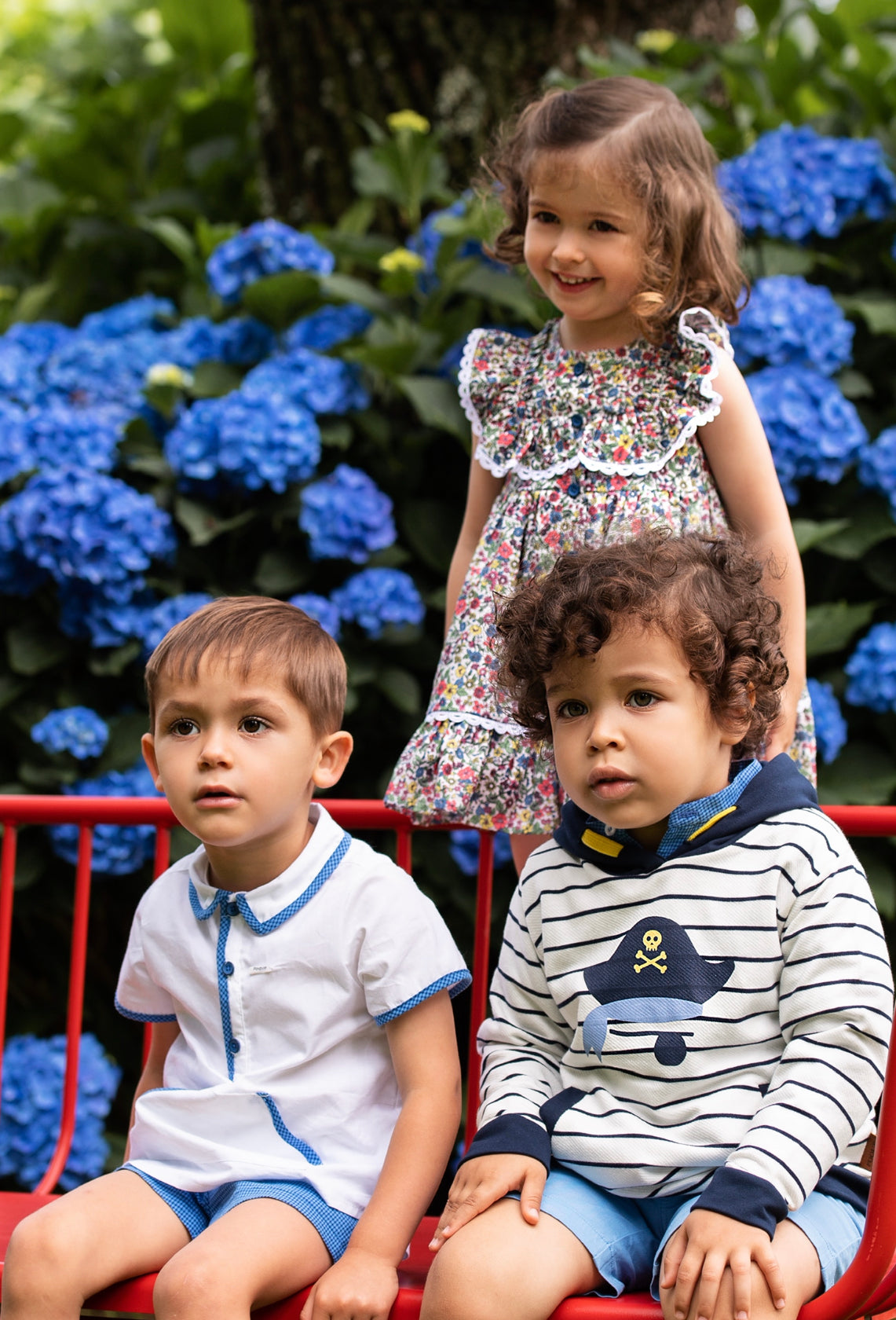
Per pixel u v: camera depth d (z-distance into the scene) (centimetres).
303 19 380
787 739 189
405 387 303
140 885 313
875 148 321
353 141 386
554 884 161
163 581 315
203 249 364
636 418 195
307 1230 149
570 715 155
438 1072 160
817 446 290
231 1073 163
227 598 176
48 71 695
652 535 167
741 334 301
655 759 150
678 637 151
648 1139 145
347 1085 161
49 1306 143
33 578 305
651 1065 148
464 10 376
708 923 151
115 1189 155
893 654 283
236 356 338
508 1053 159
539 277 196
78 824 201
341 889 166
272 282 321
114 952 319
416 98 381
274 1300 146
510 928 167
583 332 201
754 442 195
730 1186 134
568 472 196
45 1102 279
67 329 381
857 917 148
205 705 161
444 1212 144
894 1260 135
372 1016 163
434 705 199
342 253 352
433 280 335
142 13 680
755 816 155
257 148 429
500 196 218
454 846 288
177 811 162
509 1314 133
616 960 153
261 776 160
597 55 381
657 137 192
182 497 317
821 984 145
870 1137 159
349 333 332
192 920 169
